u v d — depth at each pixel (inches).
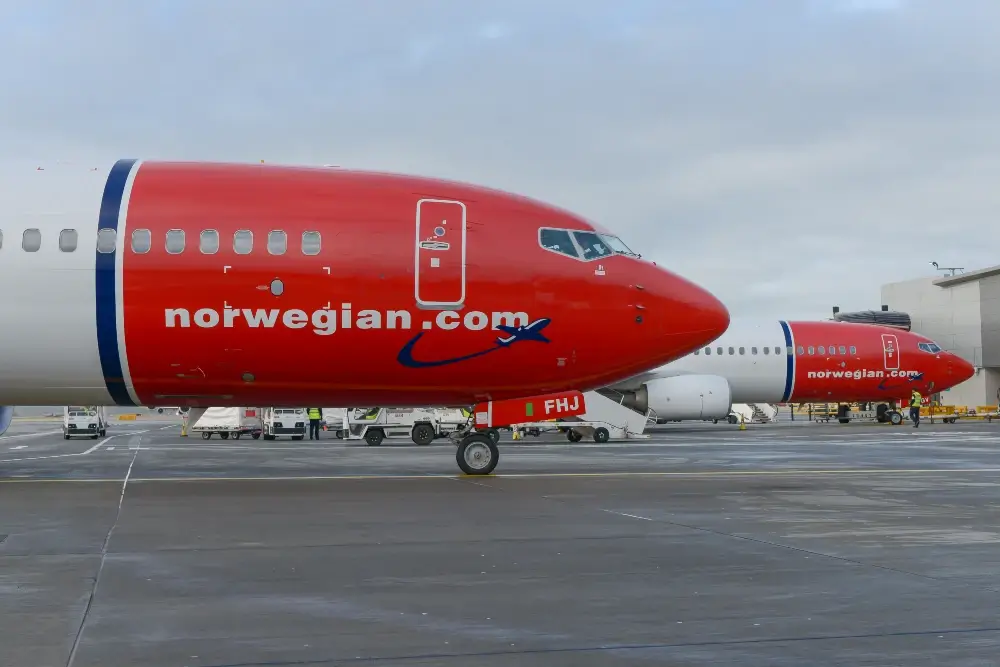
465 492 627.5
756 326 1838.1
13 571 348.8
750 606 296.5
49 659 237.1
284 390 729.6
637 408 1592.0
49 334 684.1
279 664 235.1
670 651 247.4
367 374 721.6
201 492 625.3
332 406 773.9
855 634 263.7
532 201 760.3
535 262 733.3
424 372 725.9
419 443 1478.8
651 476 757.3
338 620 278.4
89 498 588.4
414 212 718.5
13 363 694.5
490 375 738.8
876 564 365.7
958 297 3009.4
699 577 341.1
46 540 420.5
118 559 374.3
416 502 569.0
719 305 793.6
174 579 335.9
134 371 701.3
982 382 2901.1
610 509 536.4
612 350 753.6
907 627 271.3
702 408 1569.9
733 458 999.0
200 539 424.8
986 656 242.2
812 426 2114.9
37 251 682.2
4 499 581.9
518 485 677.9
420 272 708.0
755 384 1815.9
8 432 2321.6
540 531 450.6
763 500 582.9
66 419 1866.4
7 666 231.0
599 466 874.1
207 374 706.8
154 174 712.4
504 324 723.4
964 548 403.2
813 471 812.0
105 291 679.7
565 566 362.0
